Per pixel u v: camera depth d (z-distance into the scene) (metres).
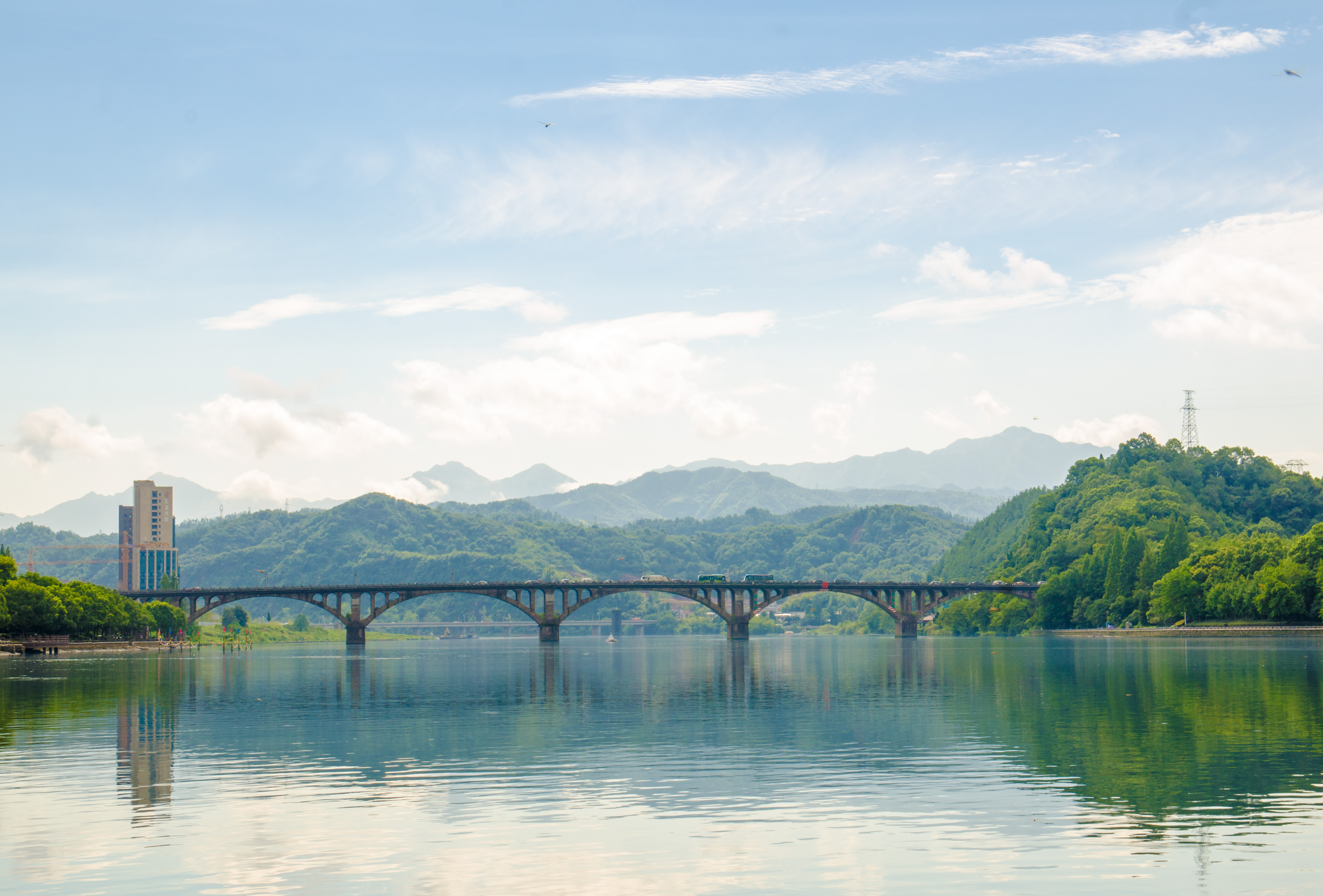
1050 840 36.59
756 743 59.59
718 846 36.19
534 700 91.88
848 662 163.62
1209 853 34.84
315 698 94.25
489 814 41.28
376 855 35.56
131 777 49.91
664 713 78.12
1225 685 94.75
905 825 38.75
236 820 40.56
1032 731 63.19
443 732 66.75
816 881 32.38
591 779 48.44
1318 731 61.06
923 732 63.28
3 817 41.31
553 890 31.84
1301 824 38.31
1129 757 52.34
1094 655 167.62
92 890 32.34
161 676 133.12
